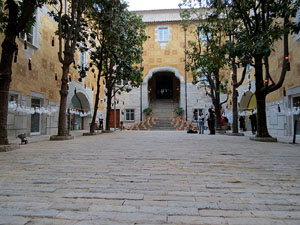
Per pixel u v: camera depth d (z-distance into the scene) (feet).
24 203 7.36
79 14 32.65
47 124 42.96
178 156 16.25
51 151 18.88
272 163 13.74
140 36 51.47
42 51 40.81
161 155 16.69
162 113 82.94
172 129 70.79
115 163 13.67
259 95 30.30
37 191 8.54
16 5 20.77
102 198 7.79
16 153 17.79
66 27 35.40
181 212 6.66
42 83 40.81
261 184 9.45
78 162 13.99
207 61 38.40
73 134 46.93
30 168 12.34
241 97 61.31
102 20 38.29
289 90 38.11
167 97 99.81
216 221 6.10
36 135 40.11
